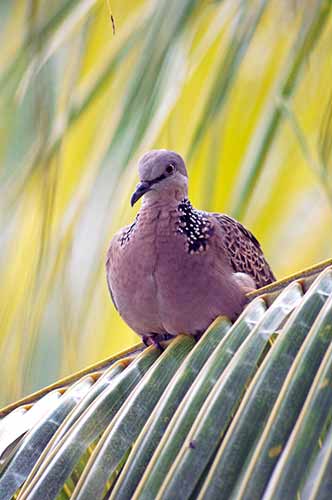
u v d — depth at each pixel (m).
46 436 7.89
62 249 10.30
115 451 7.34
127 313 10.63
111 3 10.77
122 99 10.58
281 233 13.38
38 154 10.29
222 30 10.51
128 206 11.20
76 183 10.64
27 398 8.53
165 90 10.23
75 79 10.58
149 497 6.63
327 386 6.43
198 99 10.71
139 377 8.30
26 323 10.23
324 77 11.01
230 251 10.84
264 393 6.75
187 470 6.62
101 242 10.59
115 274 10.52
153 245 10.30
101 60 10.70
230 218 11.13
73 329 10.67
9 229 10.48
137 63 10.56
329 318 6.90
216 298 10.24
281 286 8.04
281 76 10.90
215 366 7.38
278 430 6.43
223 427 6.82
